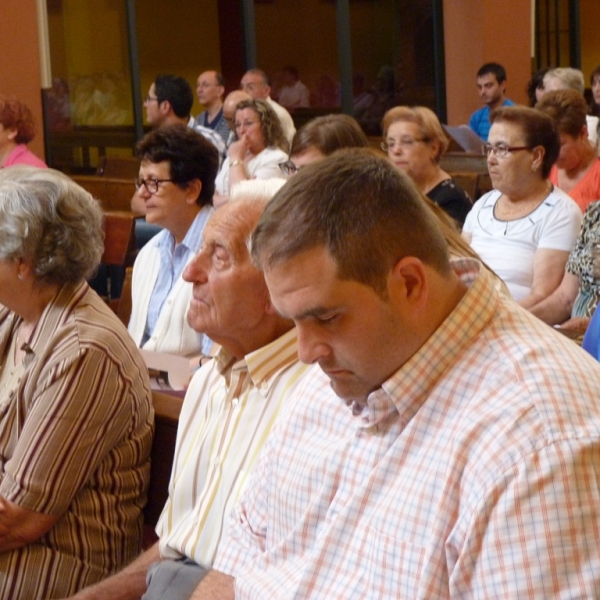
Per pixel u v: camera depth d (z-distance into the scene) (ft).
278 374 8.61
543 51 52.85
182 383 11.68
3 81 34.55
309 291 5.77
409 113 19.22
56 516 9.53
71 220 9.80
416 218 5.91
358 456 6.59
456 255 6.79
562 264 17.04
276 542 7.33
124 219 19.60
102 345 9.53
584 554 5.36
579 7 53.57
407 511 6.01
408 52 48.85
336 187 5.77
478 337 6.21
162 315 14.48
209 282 8.51
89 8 40.06
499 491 5.55
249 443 8.55
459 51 47.88
